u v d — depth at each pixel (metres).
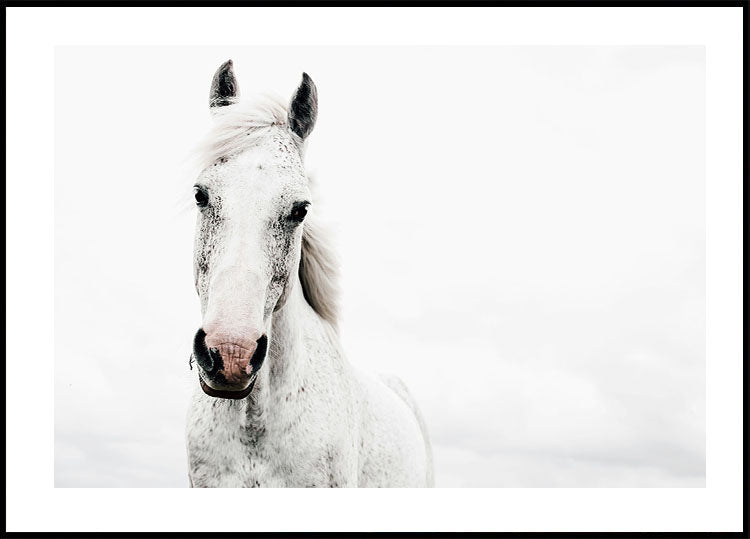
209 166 2.08
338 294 2.71
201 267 2.03
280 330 2.20
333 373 2.44
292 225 2.08
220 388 1.81
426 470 3.54
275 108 2.25
